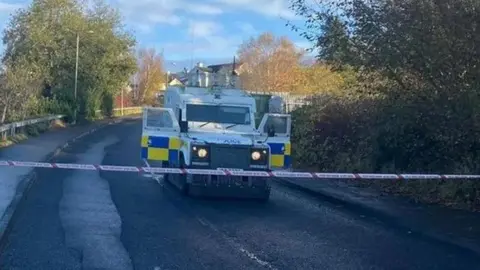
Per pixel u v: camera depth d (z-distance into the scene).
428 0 10.82
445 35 10.95
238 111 15.48
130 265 7.89
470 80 11.05
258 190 13.58
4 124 25.91
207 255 8.53
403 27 11.45
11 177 14.89
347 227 10.88
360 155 17.33
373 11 12.01
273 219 11.59
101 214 11.48
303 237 9.93
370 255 8.76
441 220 11.24
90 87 54.72
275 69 57.75
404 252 8.99
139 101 96.38
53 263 7.87
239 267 7.91
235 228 10.58
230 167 13.40
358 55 12.86
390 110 13.39
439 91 11.75
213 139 13.72
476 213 11.94
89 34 54.16
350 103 18.06
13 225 10.13
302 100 23.28
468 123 11.33
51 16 51.97
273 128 14.66
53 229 9.95
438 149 13.70
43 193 13.72
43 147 24.64
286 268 7.91
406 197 14.05
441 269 8.07
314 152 20.30
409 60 11.76
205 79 17.36
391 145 15.11
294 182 16.78
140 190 14.94
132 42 59.25
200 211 12.26
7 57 49.19
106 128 45.59
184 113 15.15
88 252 8.50
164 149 14.74
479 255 8.80
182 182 14.22
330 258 8.51
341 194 14.47
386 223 11.27
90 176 17.30
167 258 8.30
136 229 10.20
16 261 7.93
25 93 31.97
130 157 23.47
